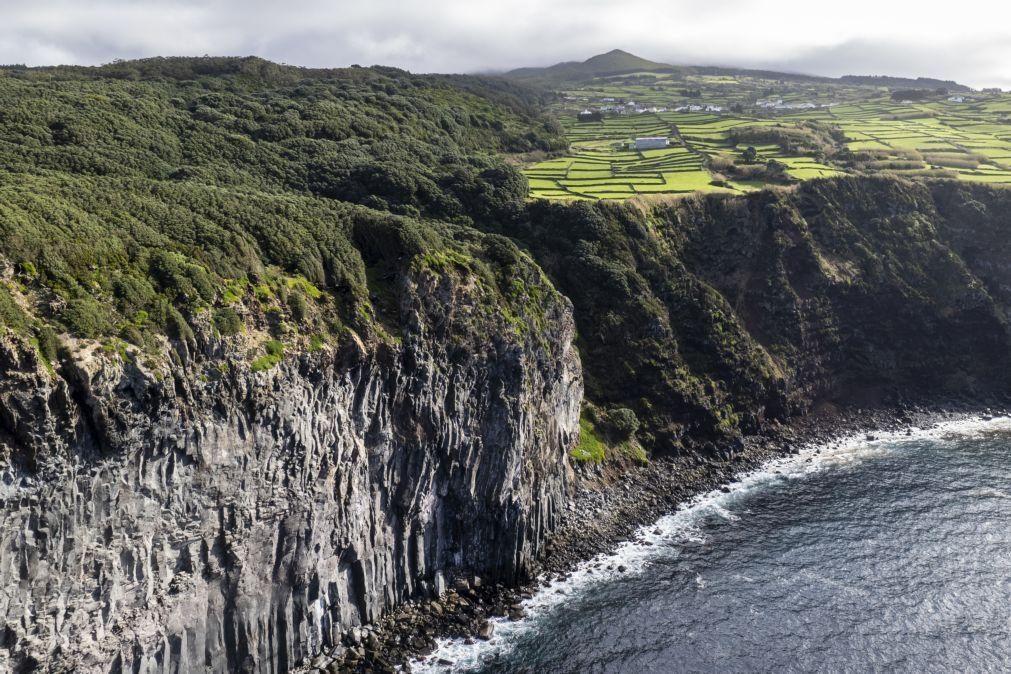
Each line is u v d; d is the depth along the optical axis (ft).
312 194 253.85
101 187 175.94
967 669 170.50
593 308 288.51
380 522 182.70
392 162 295.69
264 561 157.69
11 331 119.75
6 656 118.21
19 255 130.52
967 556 213.25
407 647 177.27
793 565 211.00
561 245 299.38
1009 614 188.14
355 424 174.91
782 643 179.52
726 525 233.14
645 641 180.86
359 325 176.96
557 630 184.96
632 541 224.94
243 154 268.00
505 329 205.46
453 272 201.16
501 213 298.35
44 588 121.70
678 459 269.64
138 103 277.03
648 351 286.25
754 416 294.46
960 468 269.44
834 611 190.60
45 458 119.55
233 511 149.89
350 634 176.14
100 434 127.03
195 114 293.23
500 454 201.67
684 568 210.18
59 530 122.62
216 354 147.33
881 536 224.74
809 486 257.96
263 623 159.53
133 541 134.21
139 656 138.10
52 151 209.05
